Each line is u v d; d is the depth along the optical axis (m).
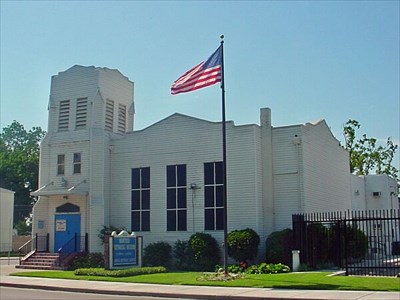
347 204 38.12
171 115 33.53
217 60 24.56
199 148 32.34
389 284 19.34
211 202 31.53
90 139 35.12
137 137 34.59
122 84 38.03
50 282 24.73
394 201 45.62
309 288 19.25
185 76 25.36
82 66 36.62
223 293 19.02
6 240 59.22
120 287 21.92
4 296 19.94
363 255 30.34
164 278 24.39
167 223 32.81
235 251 28.47
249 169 30.61
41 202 36.28
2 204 59.12
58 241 35.34
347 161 39.22
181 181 32.69
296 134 30.75
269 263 28.14
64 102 36.97
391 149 69.44
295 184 30.41
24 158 76.12
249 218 30.27
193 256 29.97
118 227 34.22
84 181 35.06
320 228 28.58
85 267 31.53
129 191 34.41
